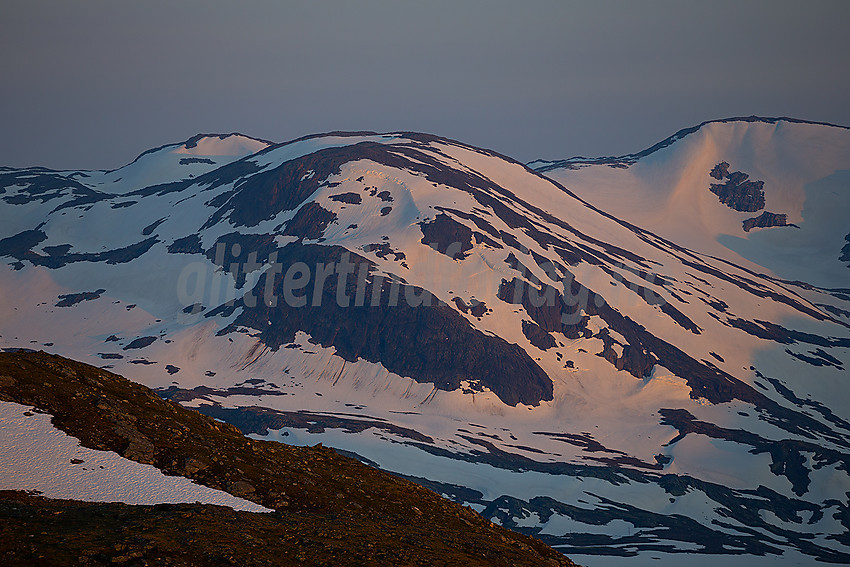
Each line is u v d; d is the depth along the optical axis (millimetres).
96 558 62156
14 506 68000
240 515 78188
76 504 72000
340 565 71500
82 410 87312
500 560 87500
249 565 66625
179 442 90250
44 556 61031
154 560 63500
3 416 81688
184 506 76312
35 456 77250
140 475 80812
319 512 88062
